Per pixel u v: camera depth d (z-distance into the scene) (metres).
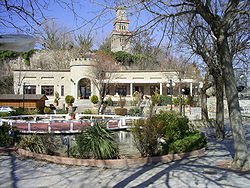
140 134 7.79
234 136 6.80
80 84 40.38
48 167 6.82
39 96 29.80
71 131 14.16
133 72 40.16
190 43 11.35
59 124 17.86
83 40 43.94
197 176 5.94
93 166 6.92
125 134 14.25
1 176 6.01
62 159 7.23
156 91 37.59
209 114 27.75
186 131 9.50
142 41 8.15
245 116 23.09
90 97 36.06
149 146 7.75
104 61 34.03
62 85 40.00
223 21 6.93
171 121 9.57
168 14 7.27
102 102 32.56
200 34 11.66
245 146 6.69
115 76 37.03
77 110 30.83
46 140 8.31
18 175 6.09
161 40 7.91
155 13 7.10
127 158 7.55
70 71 39.41
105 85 35.31
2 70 44.62
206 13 7.09
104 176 5.99
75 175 6.08
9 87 43.88
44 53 51.00
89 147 7.30
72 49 49.47
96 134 7.48
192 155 8.36
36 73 39.53
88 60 37.84
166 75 33.09
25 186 5.29
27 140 8.89
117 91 41.47
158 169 6.58
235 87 6.88
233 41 11.48
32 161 7.50
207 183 5.41
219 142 11.41
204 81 19.19
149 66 40.69
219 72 12.56
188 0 6.94
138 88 41.78
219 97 12.80
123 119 16.19
